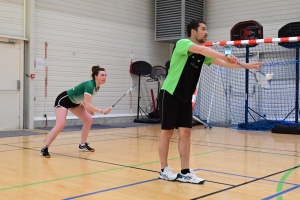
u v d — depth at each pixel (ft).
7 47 24.23
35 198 8.87
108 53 29.96
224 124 30.42
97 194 9.27
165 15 32.17
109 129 25.94
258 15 30.04
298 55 25.66
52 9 26.40
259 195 9.28
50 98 26.48
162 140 10.93
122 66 31.04
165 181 10.76
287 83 28.14
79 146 16.42
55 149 16.78
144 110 32.86
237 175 11.69
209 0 32.83
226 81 30.71
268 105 29.07
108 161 13.91
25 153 15.60
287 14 28.55
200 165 13.29
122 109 31.19
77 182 10.54
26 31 24.95
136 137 21.50
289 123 26.04
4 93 24.20
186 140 10.71
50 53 26.37
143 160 14.12
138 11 32.24
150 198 8.95
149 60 33.24
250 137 22.16
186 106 10.62
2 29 23.89
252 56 29.66
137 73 31.37
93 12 28.84
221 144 19.01
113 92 30.45
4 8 23.97
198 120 27.53
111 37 30.14
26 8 24.94
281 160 14.51
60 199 8.79
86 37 28.45
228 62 9.70
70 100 15.10
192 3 31.78
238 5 31.12
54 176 11.32
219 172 12.10
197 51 9.70
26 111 25.13
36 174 11.58
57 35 26.73
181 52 9.98
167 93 10.43
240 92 30.30
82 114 15.93
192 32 10.52
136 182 10.59
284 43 25.67
